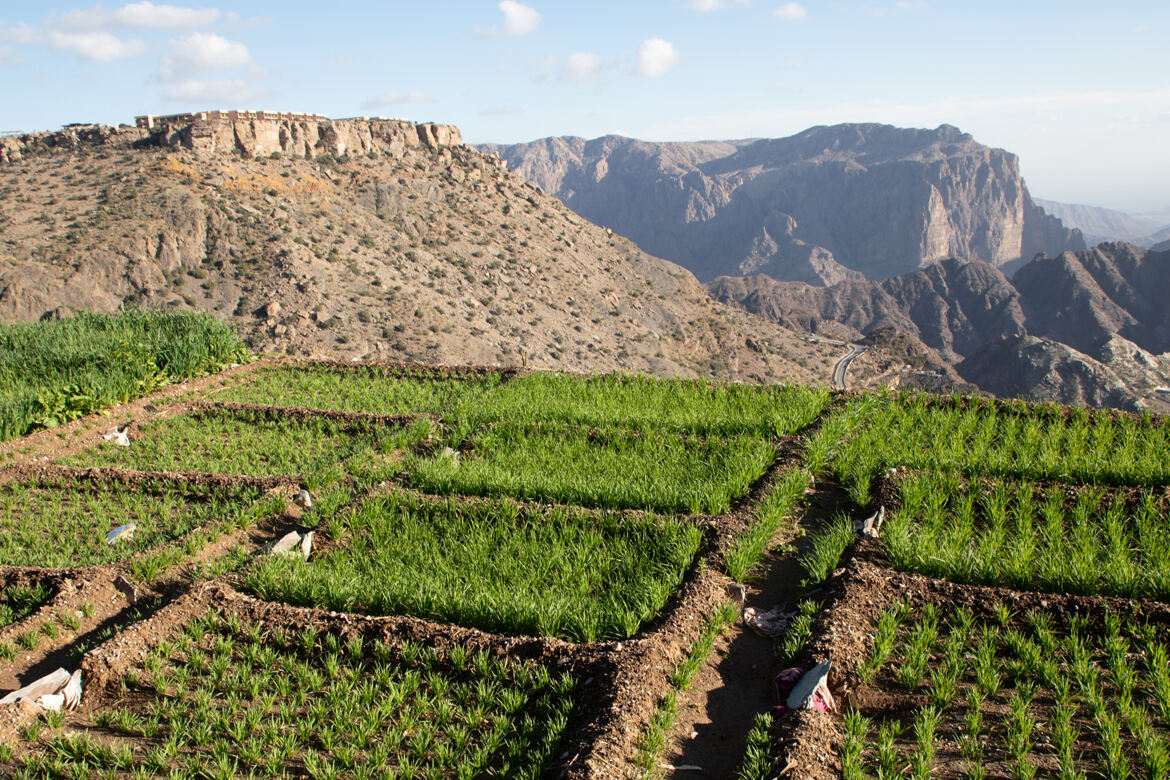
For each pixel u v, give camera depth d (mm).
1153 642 6742
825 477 11078
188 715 6531
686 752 5941
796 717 5980
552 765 5688
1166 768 5168
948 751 5703
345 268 74500
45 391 15234
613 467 11430
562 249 98500
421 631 7355
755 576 8633
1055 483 10078
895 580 7816
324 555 9344
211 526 9945
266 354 20984
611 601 7781
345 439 13875
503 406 14367
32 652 7617
